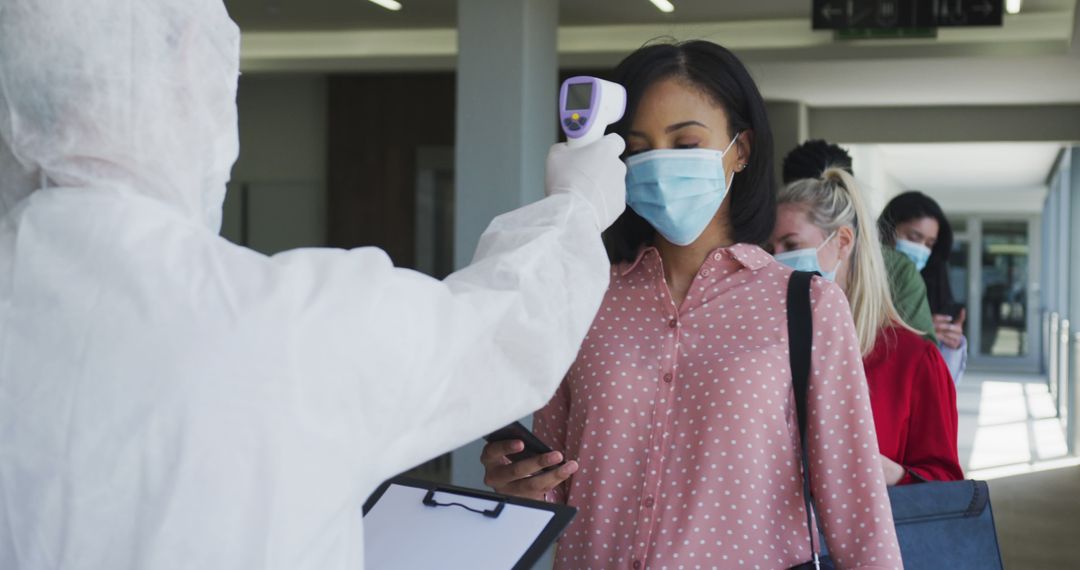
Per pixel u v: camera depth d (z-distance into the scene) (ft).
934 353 7.62
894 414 7.44
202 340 3.00
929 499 6.02
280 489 2.97
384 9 25.05
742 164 5.53
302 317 3.06
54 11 3.20
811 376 4.96
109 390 3.01
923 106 33.58
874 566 4.67
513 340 3.44
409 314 3.20
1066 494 24.70
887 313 7.85
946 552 5.96
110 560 2.96
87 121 3.23
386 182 29.01
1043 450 31.48
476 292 3.41
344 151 29.17
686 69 5.32
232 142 3.57
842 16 23.38
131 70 3.25
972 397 47.37
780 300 5.10
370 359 3.09
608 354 5.23
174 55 3.34
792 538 4.95
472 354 3.34
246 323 3.02
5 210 3.51
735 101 5.38
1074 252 35.42
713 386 4.94
